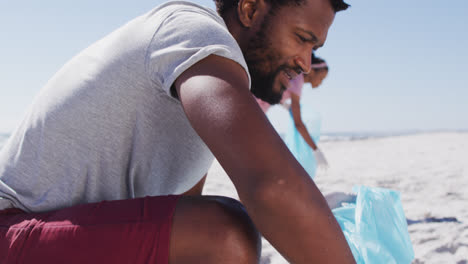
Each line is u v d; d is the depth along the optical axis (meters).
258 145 0.67
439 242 2.10
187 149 1.00
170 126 0.94
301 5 1.00
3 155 1.02
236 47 0.82
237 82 0.74
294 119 3.03
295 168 0.68
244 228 0.79
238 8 1.04
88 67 0.94
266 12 1.02
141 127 0.91
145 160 0.96
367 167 6.39
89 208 0.86
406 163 6.75
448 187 3.86
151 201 0.85
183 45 0.80
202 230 0.77
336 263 0.68
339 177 4.98
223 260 0.76
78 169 0.92
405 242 1.35
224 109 0.69
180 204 0.82
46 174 0.93
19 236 0.85
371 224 1.31
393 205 1.39
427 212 2.66
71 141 0.92
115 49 0.91
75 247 0.80
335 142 17.20
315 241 0.67
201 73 0.75
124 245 0.79
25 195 0.94
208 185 4.24
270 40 1.02
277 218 0.66
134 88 0.88
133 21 0.96
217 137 0.68
